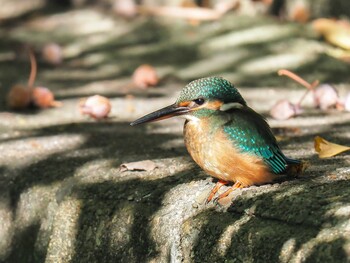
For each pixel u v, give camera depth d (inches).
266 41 644.1
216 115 315.6
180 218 323.9
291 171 330.3
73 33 691.4
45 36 685.3
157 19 701.9
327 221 279.6
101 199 358.3
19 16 732.0
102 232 349.4
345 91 550.3
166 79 591.2
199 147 316.5
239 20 684.1
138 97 542.0
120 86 572.7
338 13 692.1
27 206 388.5
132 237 338.0
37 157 413.7
